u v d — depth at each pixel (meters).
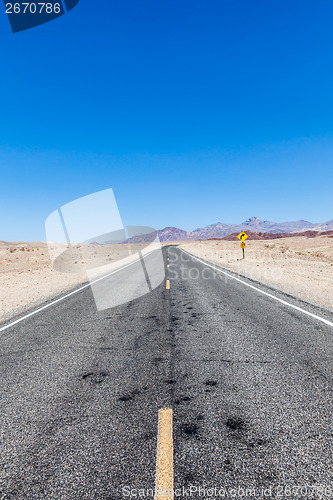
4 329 5.76
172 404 2.85
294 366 3.66
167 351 4.31
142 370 3.67
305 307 6.73
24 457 2.20
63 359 4.12
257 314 6.27
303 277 11.35
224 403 2.84
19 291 10.17
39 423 2.62
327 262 18.19
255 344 4.48
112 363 3.93
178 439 2.31
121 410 2.77
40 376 3.61
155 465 2.05
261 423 2.51
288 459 2.08
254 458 2.09
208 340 4.74
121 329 5.52
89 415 2.71
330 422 2.51
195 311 6.75
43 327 5.79
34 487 1.91
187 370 3.63
